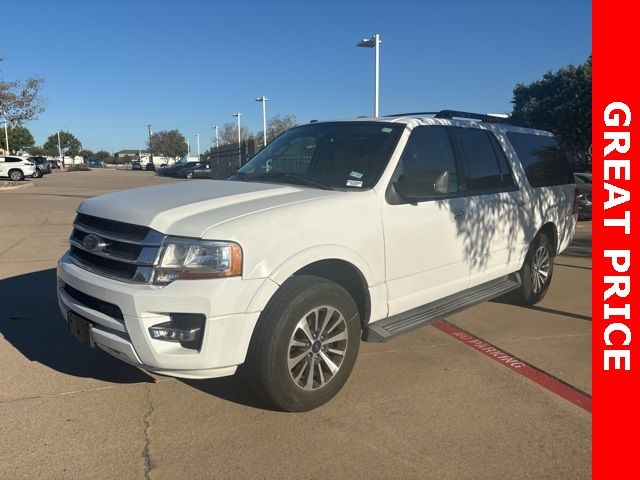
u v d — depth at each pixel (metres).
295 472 3.00
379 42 19.77
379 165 4.18
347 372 3.81
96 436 3.33
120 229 3.47
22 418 3.53
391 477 2.96
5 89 29.67
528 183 5.70
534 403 3.80
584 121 31.39
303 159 4.66
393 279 4.10
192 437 3.33
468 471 3.02
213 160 24.62
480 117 5.59
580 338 5.08
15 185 28.81
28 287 6.73
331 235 3.61
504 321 5.61
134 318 3.16
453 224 4.61
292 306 3.37
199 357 3.16
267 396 3.47
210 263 3.15
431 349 4.81
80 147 136.88
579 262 8.88
